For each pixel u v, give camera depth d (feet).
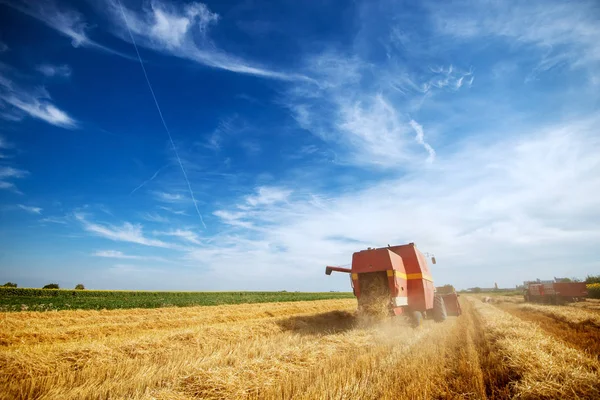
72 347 24.50
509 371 18.58
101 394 15.88
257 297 144.66
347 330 35.45
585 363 18.99
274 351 23.54
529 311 68.90
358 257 41.24
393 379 17.52
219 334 33.24
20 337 33.65
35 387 17.26
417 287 42.39
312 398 14.33
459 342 28.86
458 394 15.20
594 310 66.74
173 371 19.26
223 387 15.99
